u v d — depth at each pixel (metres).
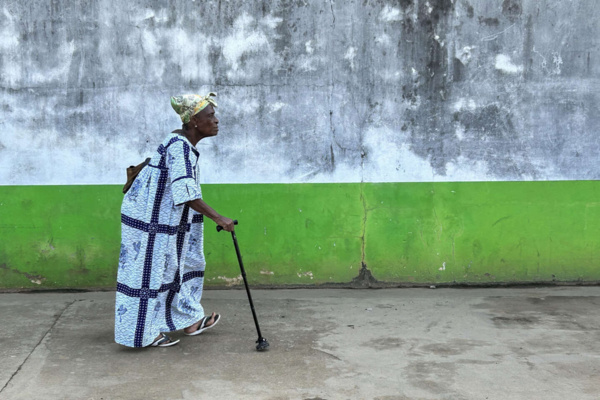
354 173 4.94
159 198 3.54
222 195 4.90
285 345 3.74
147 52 4.77
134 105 4.80
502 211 5.02
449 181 4.98
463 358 3.51
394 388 3.11
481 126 4.95
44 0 4.68
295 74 4.85
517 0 4.87
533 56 4.91
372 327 4.07
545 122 4.96
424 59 4.88
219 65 4.81
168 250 3.59
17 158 4.78
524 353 3.59
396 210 4.98
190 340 3.83
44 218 4.84
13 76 4.72
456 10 4.85
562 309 4.46
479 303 4.61
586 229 5.05
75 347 3.69
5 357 3.51
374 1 4.82
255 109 4.85
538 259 5.07
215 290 4.95
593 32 4.92
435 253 5.03
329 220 4.97
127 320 3.56
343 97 4.88
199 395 3.02
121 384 3.15
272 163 4.90
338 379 3.22
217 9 4.76
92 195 4.84
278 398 2.99
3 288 4.88
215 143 4.86
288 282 5.01
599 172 5.02
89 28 4.72
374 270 5.03
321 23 4.82
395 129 4.92
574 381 3.19
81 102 4.77
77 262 4.89
